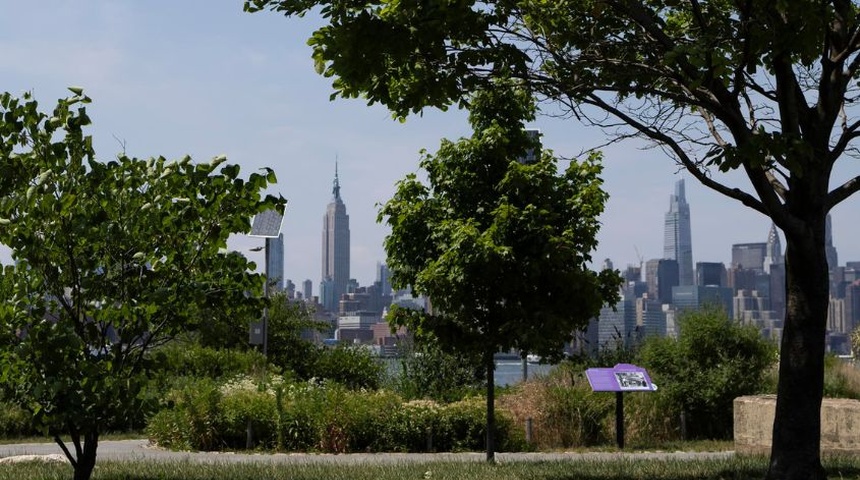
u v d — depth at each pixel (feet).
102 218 31.81
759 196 38.65
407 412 72.33
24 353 31.04
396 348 101.14
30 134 31.94
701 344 83.76
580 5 43.52
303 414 71.46
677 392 81.76
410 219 51.62
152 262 33.65
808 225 40.04
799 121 41.01
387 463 53.72
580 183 51.78
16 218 31.65
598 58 42.93
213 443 71.26
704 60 35.42
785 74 39.42
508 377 119.65
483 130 51.65
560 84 41.37
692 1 40.37
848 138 40.81
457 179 51.24
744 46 37.45
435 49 37.50
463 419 72.84
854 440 56.18
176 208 33.17
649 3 46.70
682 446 73.26
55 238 31.96
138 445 72.90
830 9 35.27
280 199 33.73
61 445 33.96
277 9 38.34
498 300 51.01
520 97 49.62
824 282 40.01
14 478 43.16
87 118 32.24
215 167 33.04
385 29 36.58
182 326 34.60
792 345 40.11
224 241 33.96
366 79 38.83
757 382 82.58
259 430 71.61
